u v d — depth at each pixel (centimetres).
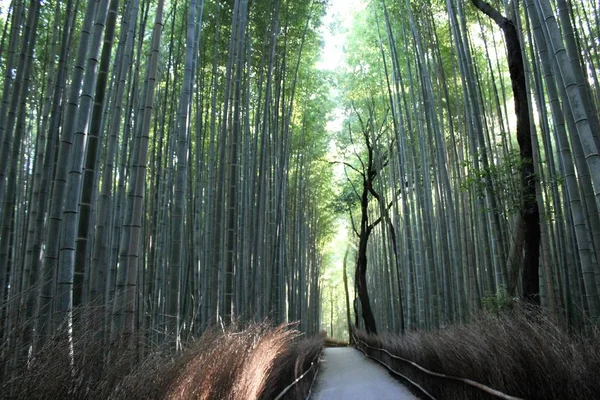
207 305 606
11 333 164
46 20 721
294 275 1273
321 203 1950
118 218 554
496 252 648
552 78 480
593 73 671
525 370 319
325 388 792
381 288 1791
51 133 476
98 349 190
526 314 384
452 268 941
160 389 200
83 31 292
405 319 1338
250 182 743
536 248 555
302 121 1290
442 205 883
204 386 232
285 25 823
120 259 331
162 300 627
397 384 809
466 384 439
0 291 408
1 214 488
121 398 178
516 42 595
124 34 479
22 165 730
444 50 1004
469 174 684
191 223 696
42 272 225
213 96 701
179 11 838
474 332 451
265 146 821
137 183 343
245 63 803
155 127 707
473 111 664
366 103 1402
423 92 905
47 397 154
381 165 1402
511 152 588
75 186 271
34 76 789
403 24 971
